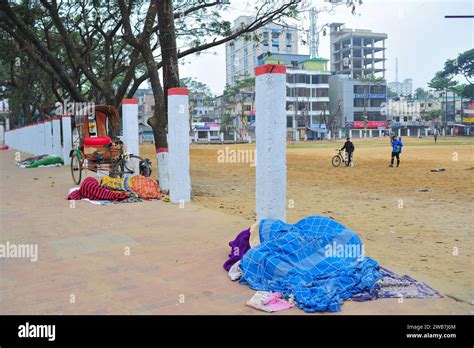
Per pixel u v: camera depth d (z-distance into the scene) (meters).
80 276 5.37
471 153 32.97
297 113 85.31
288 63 84.44
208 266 5.71
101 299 4.64
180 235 7.38
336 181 17.12
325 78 86.88
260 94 6.77
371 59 104.50
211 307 4.40
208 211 9.52
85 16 22.95
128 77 19.47
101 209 9.84
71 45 19.20
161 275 5.38
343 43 106.12
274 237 5.49
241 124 83.81
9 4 18.58
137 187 11.38
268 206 6.81
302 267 4.98
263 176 6.84
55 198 11.53
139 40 12.90
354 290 4.63
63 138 23.05
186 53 15.73
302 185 15.95
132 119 13.55
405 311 4.23
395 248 7.05
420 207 11.02
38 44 18.61
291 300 4.47
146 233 7.55
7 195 12.12
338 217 9.78
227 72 95.75
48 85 38.31
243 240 5.82
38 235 7.48
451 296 4.59
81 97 19.81
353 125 88.25
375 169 21.80
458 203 11.49
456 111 99.19
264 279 4.96
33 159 24.05
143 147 56.88
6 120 66.00
